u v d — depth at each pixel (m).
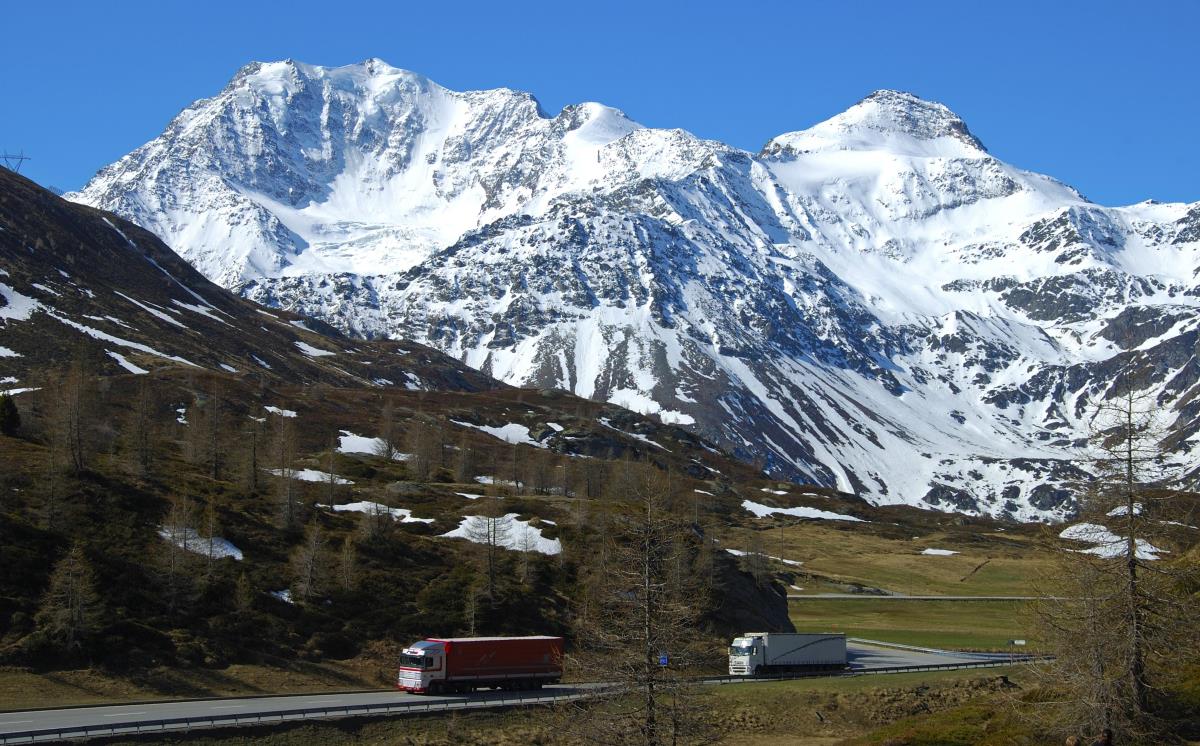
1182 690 55.62
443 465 196.62
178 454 141.25
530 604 107.94
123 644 84.56
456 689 86.00
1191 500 53.22
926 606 175.50
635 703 57.44
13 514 97.00
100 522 101.06
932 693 89.88
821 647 104.69
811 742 78.62
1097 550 54.78
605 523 124.31
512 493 159.75
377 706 76.69
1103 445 54.78
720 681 96.50
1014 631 150.50
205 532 105.00
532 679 89.06
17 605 84.81
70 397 111.88
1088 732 55.38
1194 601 52.88
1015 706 62.62
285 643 92.81
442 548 119.12
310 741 70.75
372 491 141.88
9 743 62.25
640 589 56.53
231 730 69.38
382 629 98.88
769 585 139.12
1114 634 52.97
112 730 65.75
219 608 94.31
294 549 108.69
